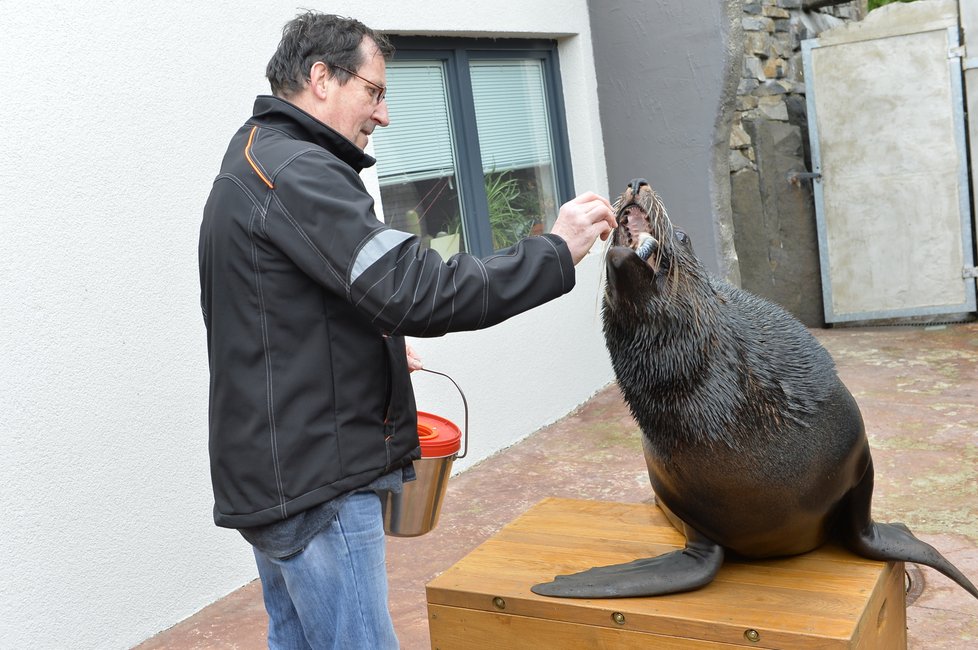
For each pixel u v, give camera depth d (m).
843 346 7.78
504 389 6.02
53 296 3.56
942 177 7.92
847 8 9.96
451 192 6.16
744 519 2.33
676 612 2.31
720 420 2.18
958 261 7.99
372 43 2.37
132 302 3.84
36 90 3.53
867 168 8.20
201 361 4.12
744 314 2.40
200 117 4.14
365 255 2.02
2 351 3.40
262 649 3.67
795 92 8.63
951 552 3.86
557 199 7.24
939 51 7.74
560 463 5.61
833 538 2.64
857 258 8.38
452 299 2.02
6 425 3.41
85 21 3.69
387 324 2.05
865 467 2.42
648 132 7.77
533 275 2.09
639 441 5.84
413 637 3.58
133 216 3.86
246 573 4.33
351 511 2.22
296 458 2.16
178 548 4.01
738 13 7.19
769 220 8.34
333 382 2.18
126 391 3.81
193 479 4.07
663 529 2.94
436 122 6.03
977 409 5.72
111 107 3.78
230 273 2.18
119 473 3.78
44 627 3.53
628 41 7.66
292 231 2.08
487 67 6.50
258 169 2.14
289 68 2.31
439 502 2.84
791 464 2.24
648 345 2.20
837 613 2.22
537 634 2.52
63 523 3.59
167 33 4.00
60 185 3.60
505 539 2.98
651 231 2.18
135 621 3.84
